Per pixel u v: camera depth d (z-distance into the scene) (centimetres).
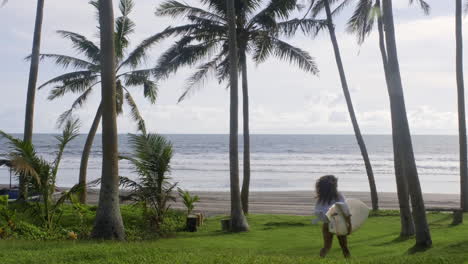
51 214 1548
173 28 2130
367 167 2180
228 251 997
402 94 1280
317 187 892
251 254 911
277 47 2166
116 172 1425
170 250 948
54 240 1359
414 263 775
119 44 2266
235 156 1656
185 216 1852
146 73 2455
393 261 790
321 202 884
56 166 1558
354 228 877
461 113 2136
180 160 8525
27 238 1367
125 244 1097
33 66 2078
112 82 1430
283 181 5009
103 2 1434
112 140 1421
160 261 792
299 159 9038
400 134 1261
